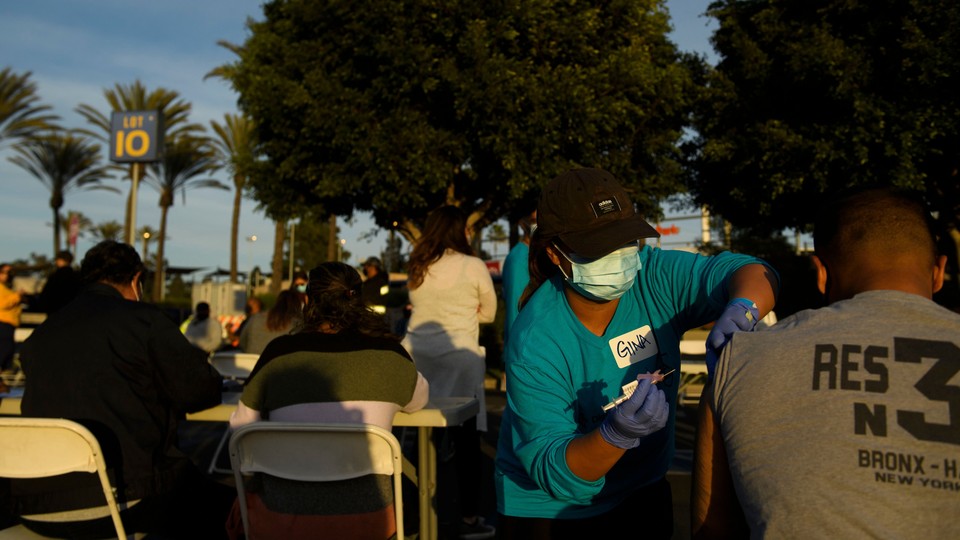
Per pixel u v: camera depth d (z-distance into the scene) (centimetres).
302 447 252
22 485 263
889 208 149
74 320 287
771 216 1816
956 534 121
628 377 204
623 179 1577
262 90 1541
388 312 940
